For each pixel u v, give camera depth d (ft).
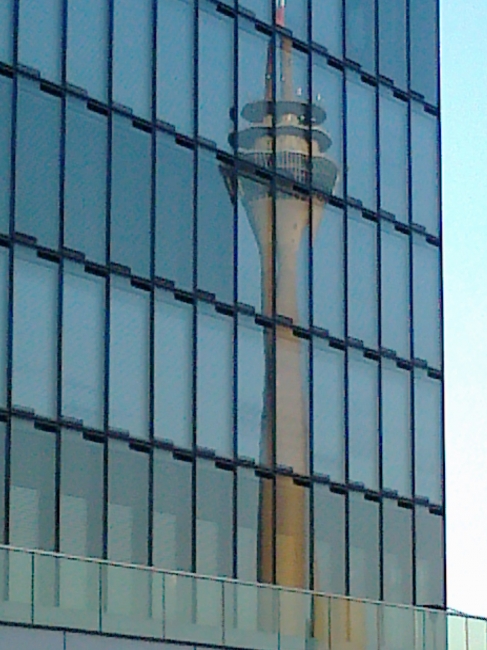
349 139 170.81
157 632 131.75
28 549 127.54
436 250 179.11
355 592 163.43
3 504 135.03
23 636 122.31
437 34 184.14
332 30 171.12
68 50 145.38
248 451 155.33
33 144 141.28
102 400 143.64
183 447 149.48
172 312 150.41
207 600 136.15
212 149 156.76
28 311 138.92
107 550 142.20
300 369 161.38
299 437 160.25
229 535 152.46
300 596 143.74
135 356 146.82
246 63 161.58
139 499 145.28
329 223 166.91
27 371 138.10
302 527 159.12
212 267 154.92
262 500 155.94
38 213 140.87
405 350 173.37
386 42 177.37
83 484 141.08
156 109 152.15
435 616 154.92
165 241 150.92
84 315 143.13
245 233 158.61
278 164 163.02
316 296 164.25
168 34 154.30
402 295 173.99
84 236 144.15
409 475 171.42
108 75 148.36
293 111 165.27
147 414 147.02
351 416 165.99
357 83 172.96
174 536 147.64
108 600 128.57
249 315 157.58
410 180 177.37
